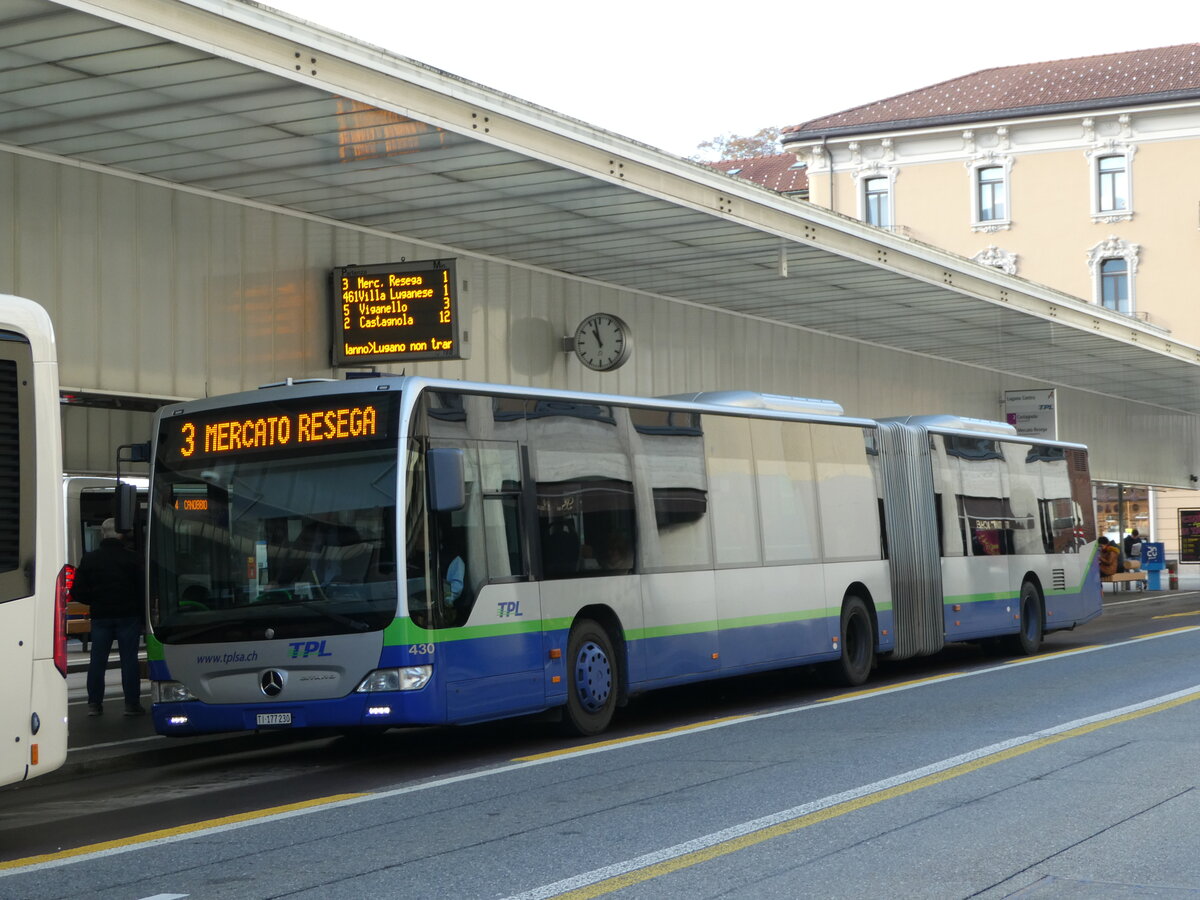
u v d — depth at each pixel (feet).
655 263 71.51
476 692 38.04
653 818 28.02
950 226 191.21
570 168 53.31
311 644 37.06
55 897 22.81
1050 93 189.57
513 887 22.45
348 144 48.93
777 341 90.12
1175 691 47.44
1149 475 147.33
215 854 26.02
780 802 29.25
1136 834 25.49
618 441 45.32
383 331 57.52
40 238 48.21
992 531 68.23
